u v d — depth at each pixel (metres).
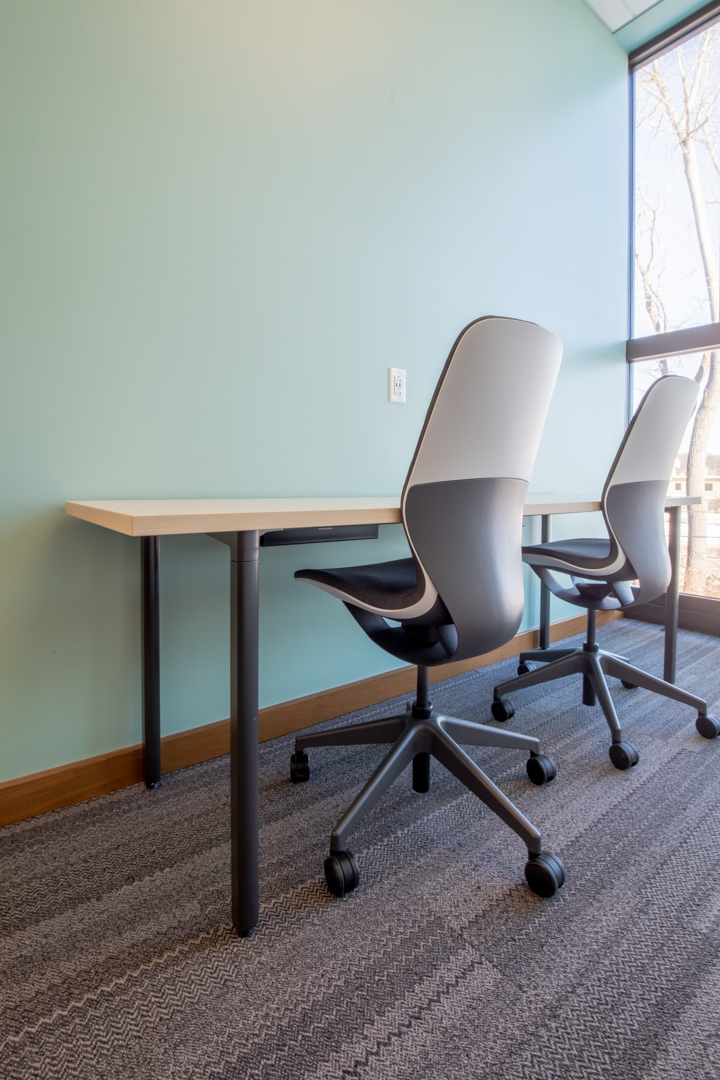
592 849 1.08
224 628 1.46
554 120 2.36
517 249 2.20
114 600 1.28
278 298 1.50
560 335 2.46
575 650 1.83
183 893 0.95
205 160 1.34
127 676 1.31
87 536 1.23
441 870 1.02
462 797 1.27
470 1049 0.67
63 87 1.14
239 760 0.84
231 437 1.43
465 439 0.92
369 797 1.04
